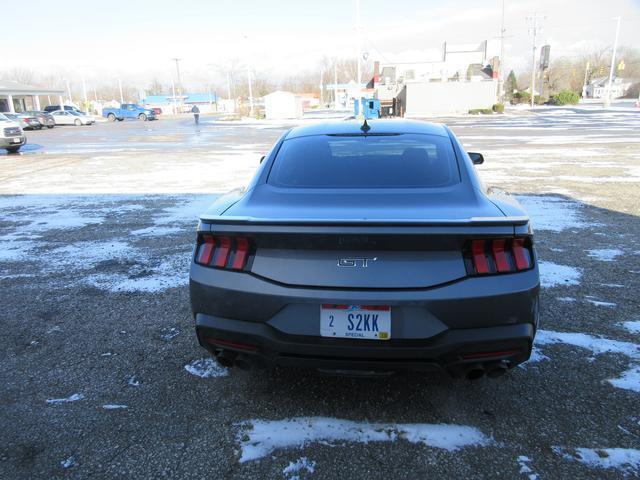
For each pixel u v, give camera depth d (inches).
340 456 96.2
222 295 100.5
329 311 95.0
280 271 97.0
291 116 1819.6
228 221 99.7
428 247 92.4
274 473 92.3
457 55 2134.6
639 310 157.5
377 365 95.9
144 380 123.2
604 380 119.4
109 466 94.3
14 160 633.6
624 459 93.9
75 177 475.8
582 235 242.5
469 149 643.5
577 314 155.2
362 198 107.7
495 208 103.6
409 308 92.7
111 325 153.6
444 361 94.7
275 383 121.4
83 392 118.2
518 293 93.4
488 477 90.3
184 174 486.6
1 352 137.5
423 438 100.7
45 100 3848.4
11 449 99.0
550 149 630.5
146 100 3966.5
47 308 166.7
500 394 114.8
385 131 140.4
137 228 273.4
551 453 95.8
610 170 448.1
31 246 240.8
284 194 113.3
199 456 96.7
